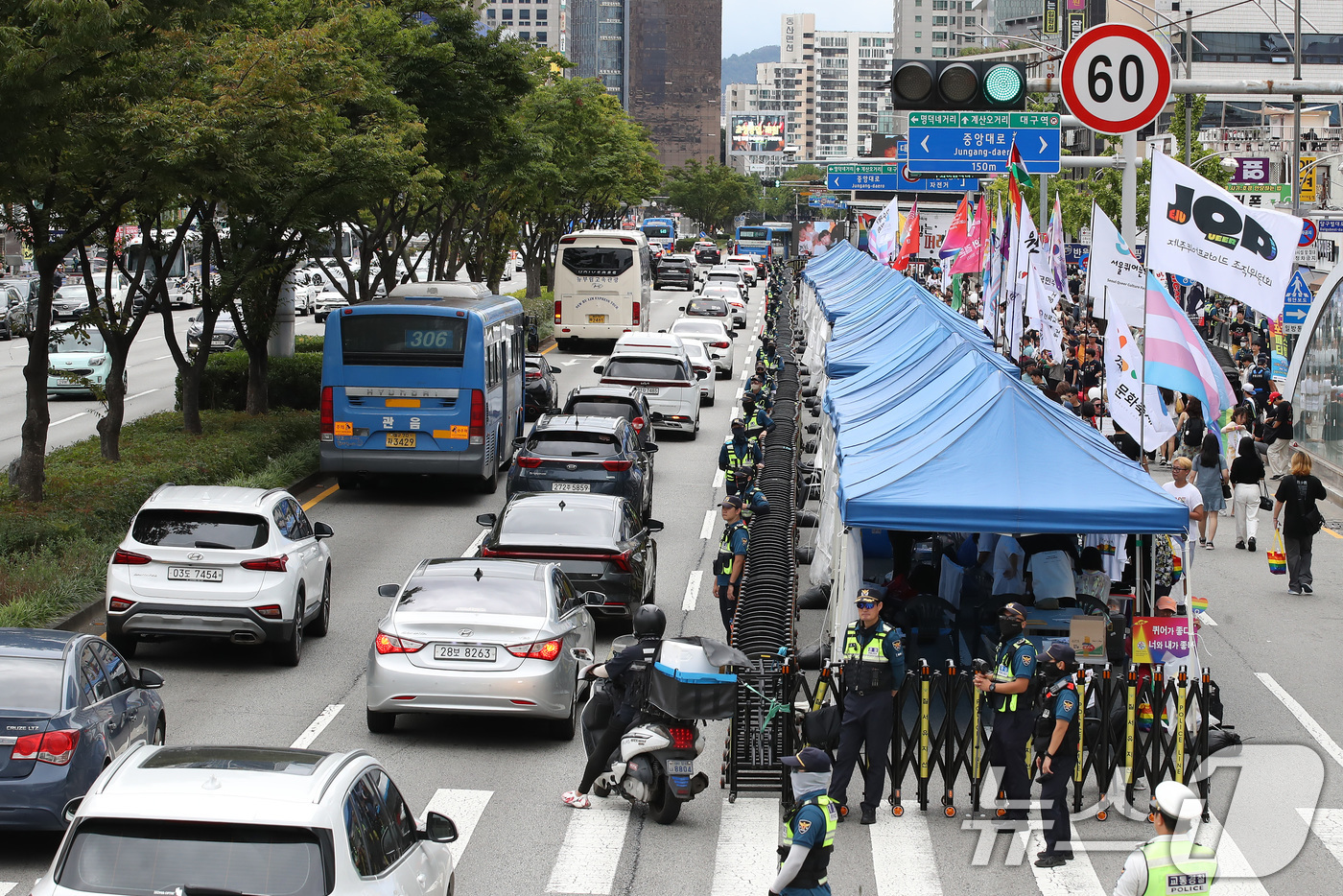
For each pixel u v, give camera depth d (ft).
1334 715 88.63
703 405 251.39
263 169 139.23
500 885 60.08
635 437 147.84
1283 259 100.22
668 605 115.44
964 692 87.04
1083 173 423.23
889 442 90.68
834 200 625.41
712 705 67.62
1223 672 98.27
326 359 152.56
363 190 163.02
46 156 115.03
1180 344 104.32
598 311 320.50
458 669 77.30
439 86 215.72
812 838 47.57
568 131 377.71
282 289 203.62
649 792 68.33
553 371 230.07
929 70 114.93
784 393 222.07
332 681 92.02
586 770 70.79
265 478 152.76
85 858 37.58
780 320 376.68
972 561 97.25
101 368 225.35
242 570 91.15
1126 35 114.62
